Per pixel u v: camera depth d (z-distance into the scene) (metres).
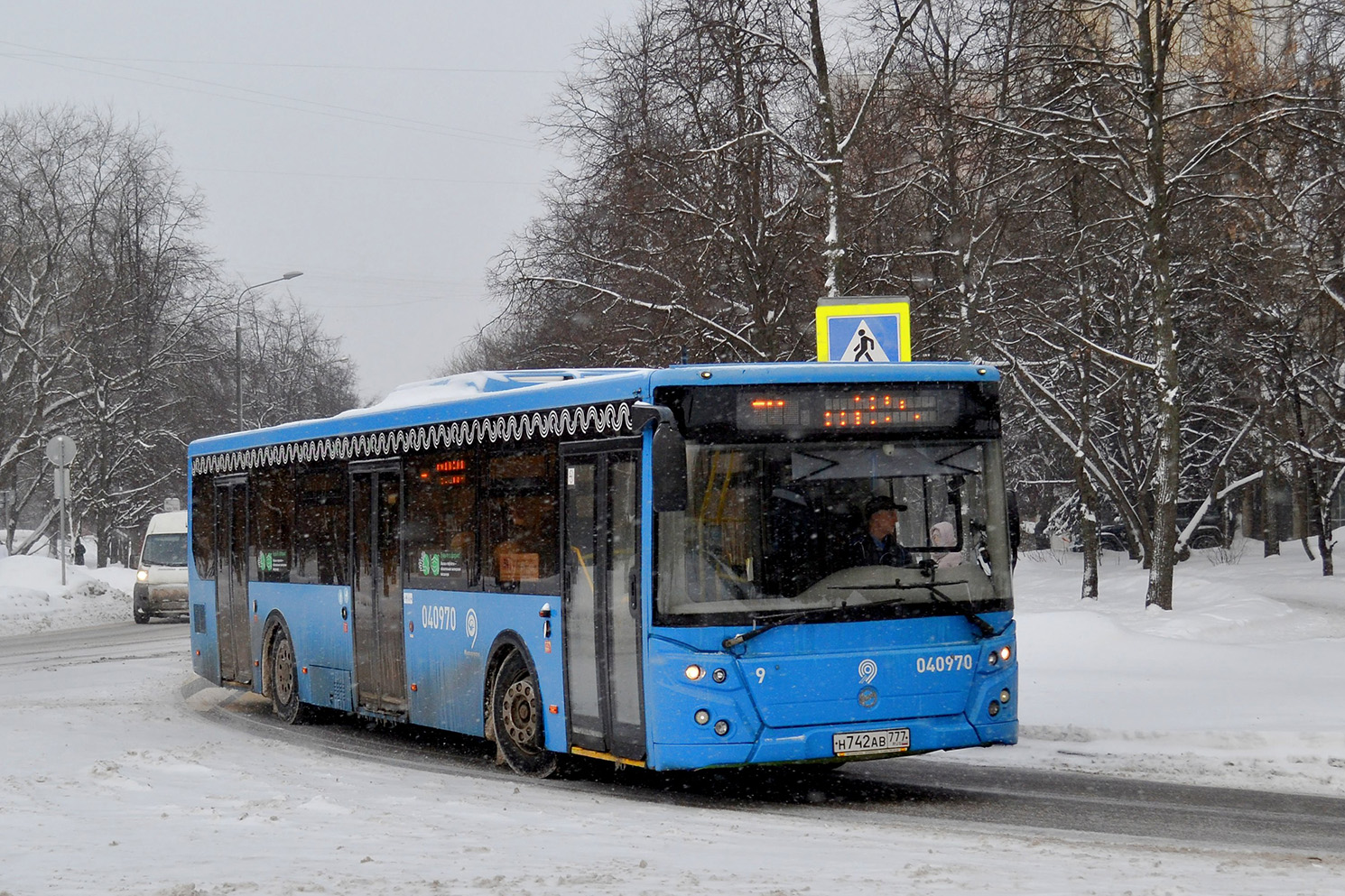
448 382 15.04
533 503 12.64
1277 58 26.81
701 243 28.09
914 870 7.07
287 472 17.86
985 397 11.48
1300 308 31.45
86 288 54.66
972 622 11.15
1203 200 25.72
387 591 15.30
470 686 13.69
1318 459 33.97
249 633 18.97
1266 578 33.97
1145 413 39.66
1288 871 7.43
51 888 6.26
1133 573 38.62
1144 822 9.92
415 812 9.48
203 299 57.19
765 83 25.14
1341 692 15.61
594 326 30.11
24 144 54.69
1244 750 12.92
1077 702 15.91
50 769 12.12
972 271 29.28
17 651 29.95
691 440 10.82
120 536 64.88
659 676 10.71
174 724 16.86
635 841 8.31
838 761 10.93
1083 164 24.92
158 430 56.91
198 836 8.21
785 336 29.17
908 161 27.44
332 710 17.97
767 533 10.85
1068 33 24.69
